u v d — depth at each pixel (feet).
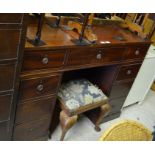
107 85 6.50
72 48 4.62
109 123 7.28
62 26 5.34
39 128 5.38
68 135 6.31
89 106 5.71
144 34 6.57
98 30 6.06
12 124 4.54
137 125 3.31
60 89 5.66
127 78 6.75
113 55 5.69
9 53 3.53
